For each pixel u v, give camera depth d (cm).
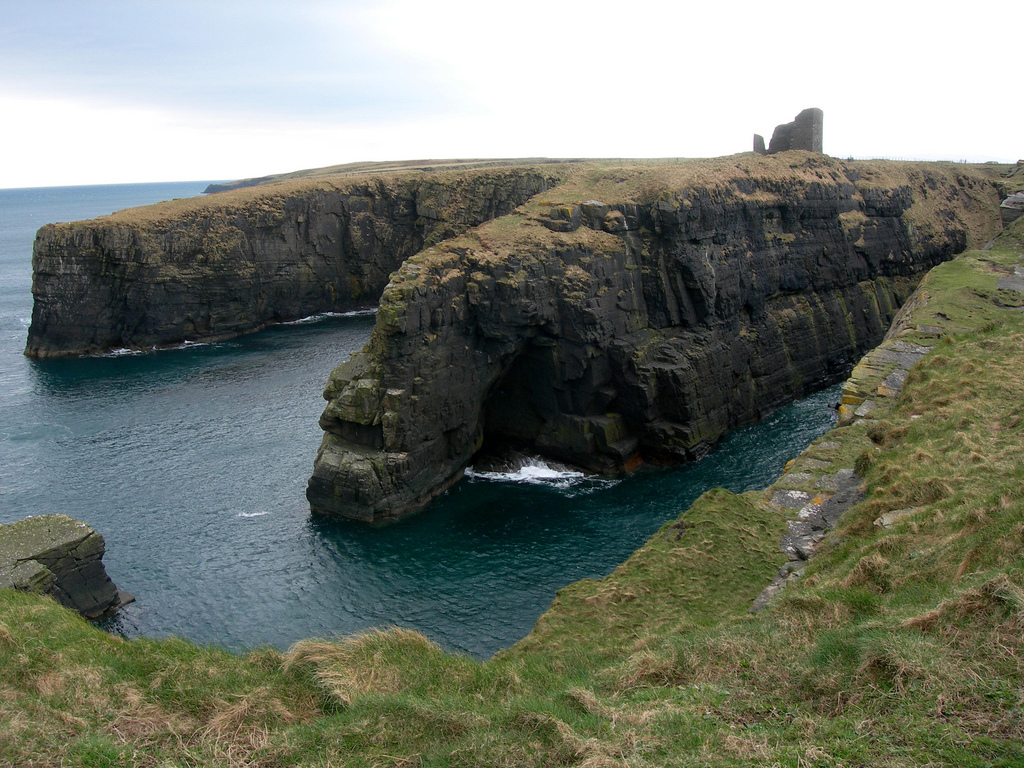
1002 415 2648
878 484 2484
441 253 6084
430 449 5803
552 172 12062
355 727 1487
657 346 6619
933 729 1132
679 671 1628
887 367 3894
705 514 2797
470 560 4778
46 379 8781
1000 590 1368
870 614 1631
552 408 6556
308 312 12469
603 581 2589
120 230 10006
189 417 7375
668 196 6725
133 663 1852
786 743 1205
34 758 1349
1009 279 5544
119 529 5169
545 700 1563
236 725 1559
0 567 3675
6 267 19612
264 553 4884
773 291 8062
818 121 10031
